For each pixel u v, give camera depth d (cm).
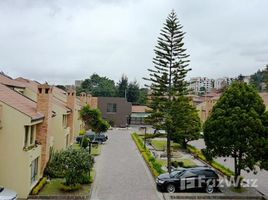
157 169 2800
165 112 3134
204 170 2312
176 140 4381
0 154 1984
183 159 3672
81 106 5194
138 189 2336
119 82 11044
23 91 3456
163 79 3152
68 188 2155
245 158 2206
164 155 3797
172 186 2252
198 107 7100
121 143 4947
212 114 2294
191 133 4162
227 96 2267
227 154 2222
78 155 2205
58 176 2409
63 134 3147
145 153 3775
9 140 1988
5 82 3053
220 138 2195
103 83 12125
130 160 3503
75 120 4684
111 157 3662
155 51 3166
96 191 2258
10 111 1986
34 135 2258
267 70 7900
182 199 2122
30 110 2230
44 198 2019
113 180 2583
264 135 2147
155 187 2398
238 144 2134
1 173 1983
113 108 7881
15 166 1989
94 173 2766
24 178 1994
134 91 10388
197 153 3831
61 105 3381
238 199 2138
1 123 1981
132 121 8062
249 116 2136
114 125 7850
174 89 3147
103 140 4859
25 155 1991
